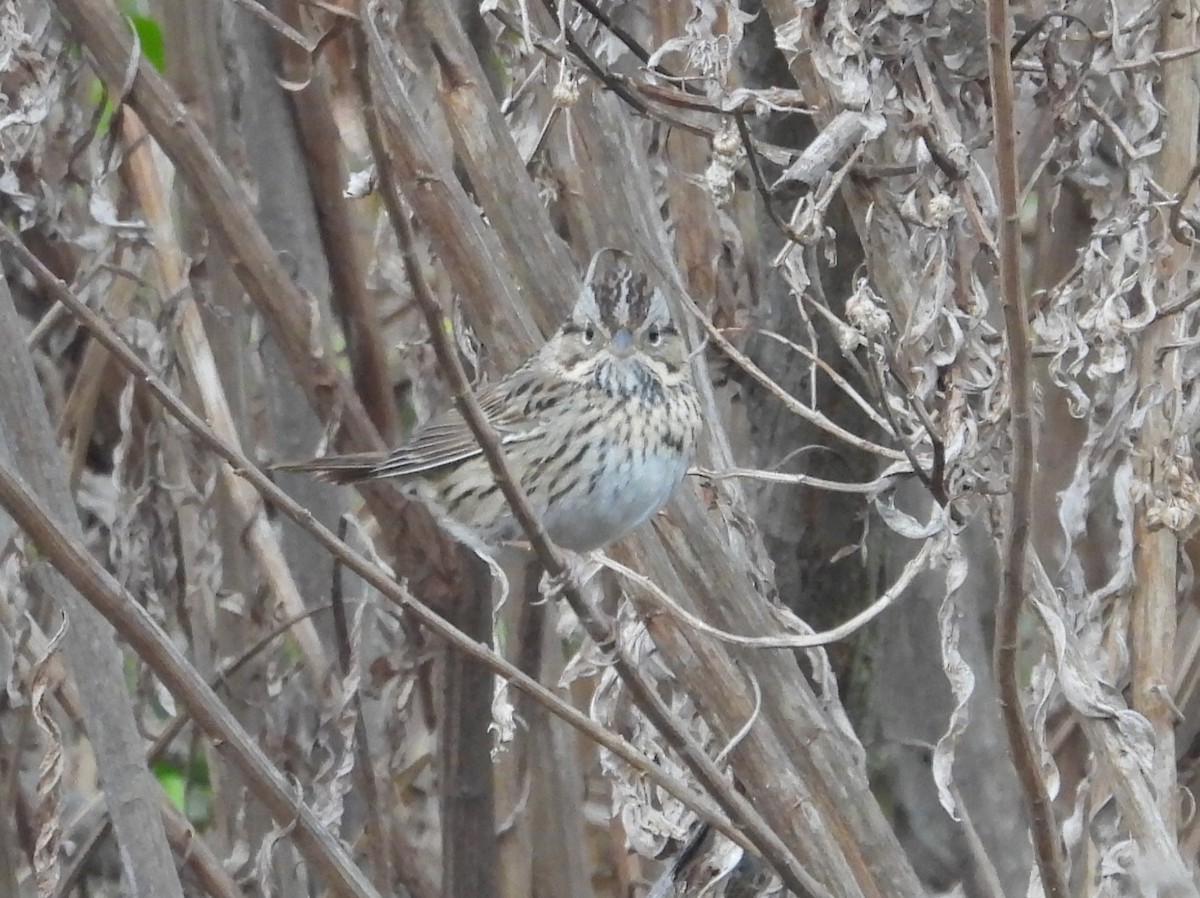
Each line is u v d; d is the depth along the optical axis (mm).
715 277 9570
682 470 8445
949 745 7301
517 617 9406
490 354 8078
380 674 9758
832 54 7496
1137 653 7926
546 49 8148
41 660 7438
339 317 9828
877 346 7457
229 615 9828
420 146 7699
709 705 7707
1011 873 9906
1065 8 8172
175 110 8391
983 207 7945
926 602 9938
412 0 8055
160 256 9281
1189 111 8367
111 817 7133
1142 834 7094
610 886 10227
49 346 10008
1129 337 8094
